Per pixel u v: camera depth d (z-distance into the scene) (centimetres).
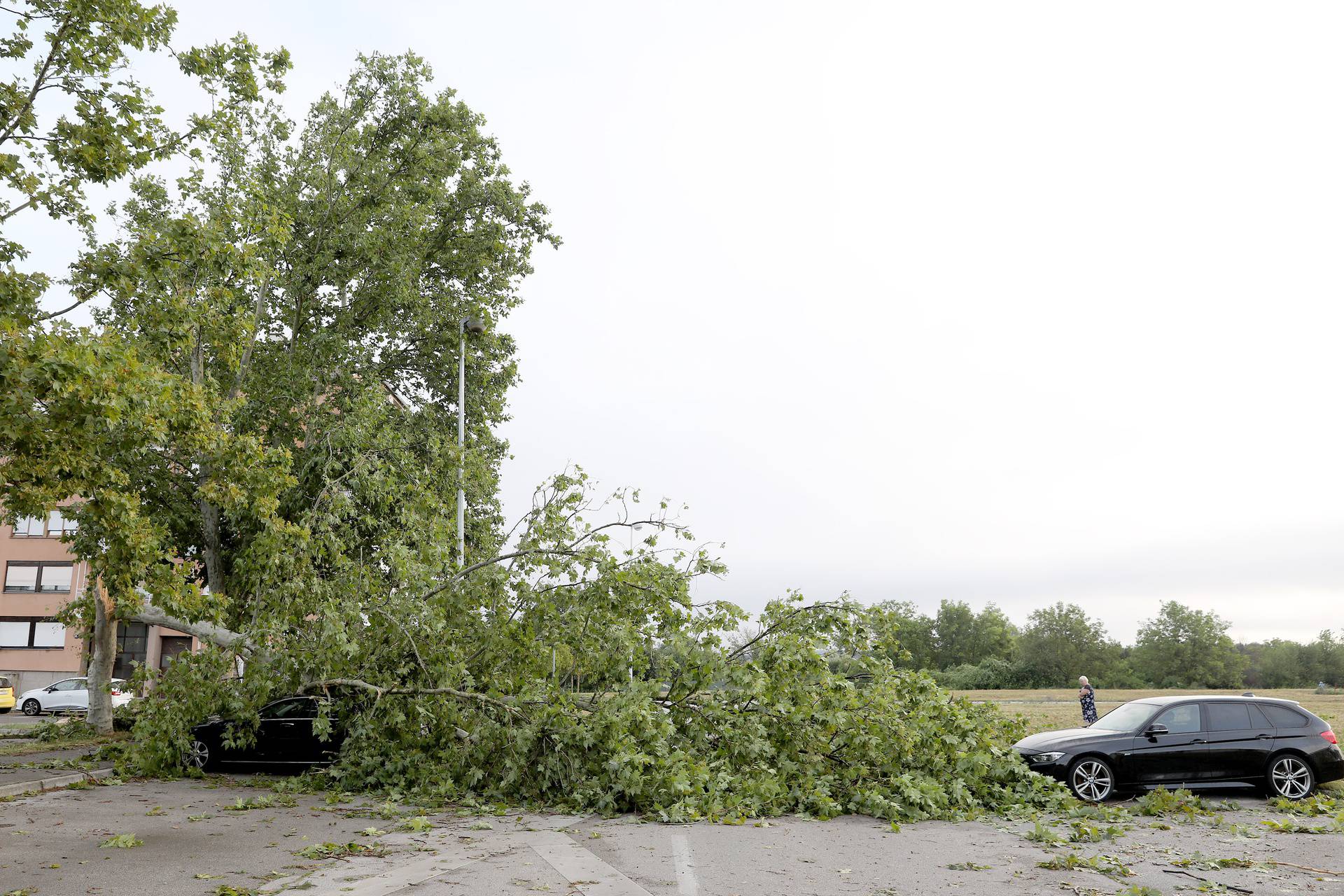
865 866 789
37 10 1316
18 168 1283
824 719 1238
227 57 1577
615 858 825
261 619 1509
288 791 1305
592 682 1442
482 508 2309
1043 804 1184
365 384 2336
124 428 1273
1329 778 1252
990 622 11212
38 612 4538
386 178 2397
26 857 830
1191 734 1254
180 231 1465
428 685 1384
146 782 1428
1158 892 673
